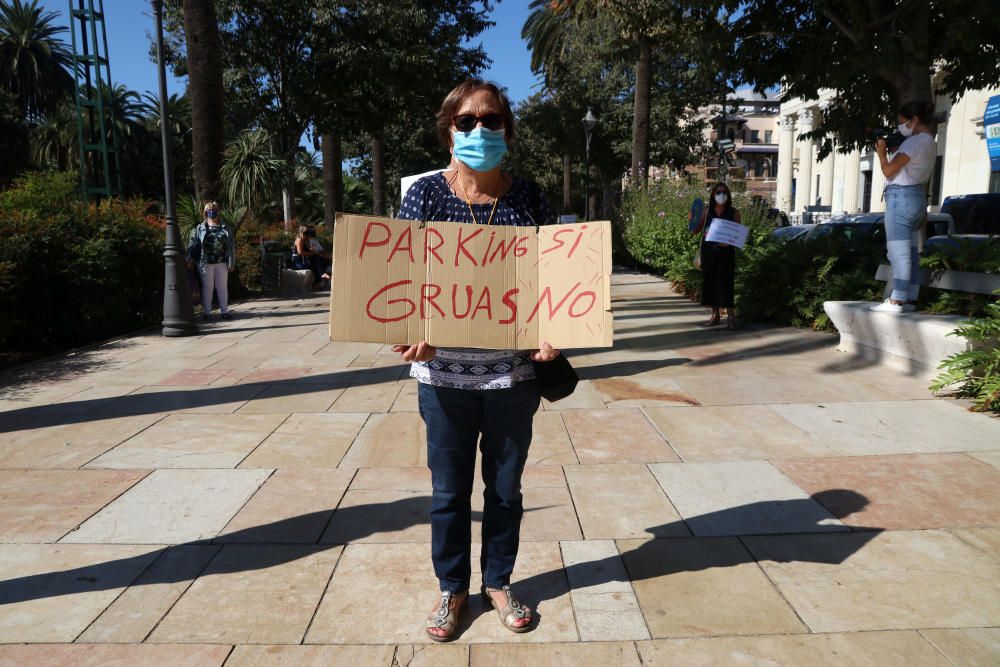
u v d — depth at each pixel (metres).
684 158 31.73
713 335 7.98
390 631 2.48
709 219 8.20
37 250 8.02
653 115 30.69
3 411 5.30
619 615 2.55
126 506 3.53
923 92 7.23
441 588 2.49
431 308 2.22
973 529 3.14
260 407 5.35
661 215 15.32
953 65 8.35
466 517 2.47
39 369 6.84
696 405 5.18
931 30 7.84
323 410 5.26
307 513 3.44
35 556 3.02
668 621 2.51
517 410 2.36
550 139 35.09
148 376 6.46
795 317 8.34
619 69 30.61
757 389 5.56
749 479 3.78
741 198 13.98
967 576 2.76
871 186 40.16
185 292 8.86
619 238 19.23
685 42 8.73
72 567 2.92
